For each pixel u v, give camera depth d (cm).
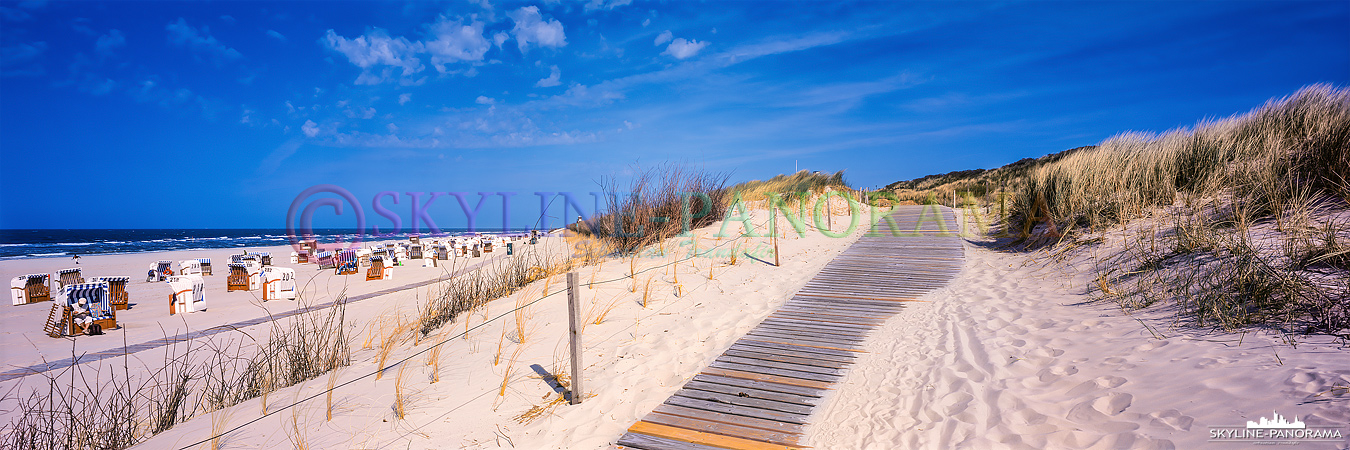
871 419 409
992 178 3086
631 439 397
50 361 741
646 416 434
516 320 711
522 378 528
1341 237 511
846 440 381
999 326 584
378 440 404
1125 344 454
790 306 750
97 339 889
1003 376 446
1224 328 434
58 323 930
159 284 1616
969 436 359
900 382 473
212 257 2723
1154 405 337
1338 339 361
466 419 439
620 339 645
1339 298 418
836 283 872
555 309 772
